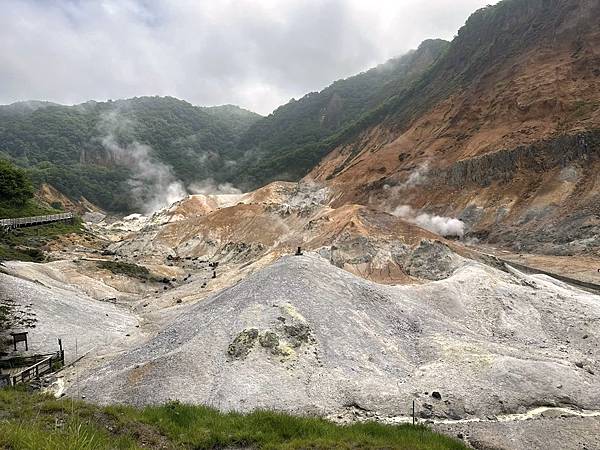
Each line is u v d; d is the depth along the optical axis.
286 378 24.59
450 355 28.34
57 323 36.91
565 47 105.38
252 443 16.72
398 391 24.55
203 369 25.16
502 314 35.56
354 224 64.00
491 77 117.31
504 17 136.00
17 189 102.06
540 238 71.44
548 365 27.08
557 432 21.39
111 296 54.03
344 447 16.70
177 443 15.92
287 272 33.78
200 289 56.56
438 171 101.62
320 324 28.94
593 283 52.97
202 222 104.06
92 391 24.92
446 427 21.81
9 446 11.04
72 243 91.06
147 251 98.75
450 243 59.06
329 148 186.50
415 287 39.03
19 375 27.67
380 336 29.58
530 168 85.06
